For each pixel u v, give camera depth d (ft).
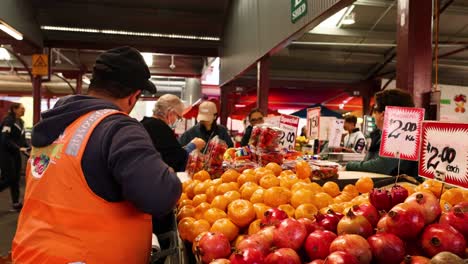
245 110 35.50
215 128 13.58
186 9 31.04
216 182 5.95
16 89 57.41
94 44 31.40
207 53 34.32
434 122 4.27
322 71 40.83
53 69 42.98
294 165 7.38
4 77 54.49
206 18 31.71
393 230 3.24
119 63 3.95
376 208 3.85
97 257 3.33
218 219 4.56
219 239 3.70
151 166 3.31
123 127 3.50
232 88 34.14
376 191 3.89
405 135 5.20
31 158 3.84
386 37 29.09
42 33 29.71
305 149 17.98
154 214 3.36
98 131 3.48
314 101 49.60
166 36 32.83
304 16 13.71
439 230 3.10
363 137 18.03
